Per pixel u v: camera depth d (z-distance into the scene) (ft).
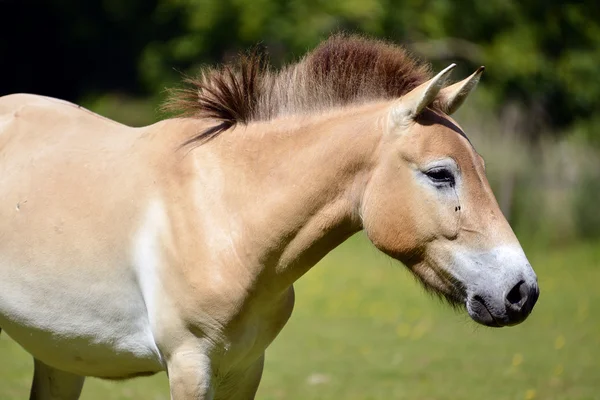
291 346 54.75
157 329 24.47
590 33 106.22
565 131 102.63
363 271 85.15
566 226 98.48
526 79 101.60
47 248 25.80
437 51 104.42
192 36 118.01
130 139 26.68
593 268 85.76
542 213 98.78
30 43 151.53
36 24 150.61
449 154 22.94
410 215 23.26
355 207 24.17
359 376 46.70
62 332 25.99
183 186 24.56
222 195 24.38
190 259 23.97
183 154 25.08
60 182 26.35
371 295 73.61
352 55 25.02
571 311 66.64
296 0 107.55
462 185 22.95
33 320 26.30
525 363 49.67
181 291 24.06
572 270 84.79
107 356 26.05
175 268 24.12
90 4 153.48
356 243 102.17
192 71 119.55
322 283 78.38
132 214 24.93
